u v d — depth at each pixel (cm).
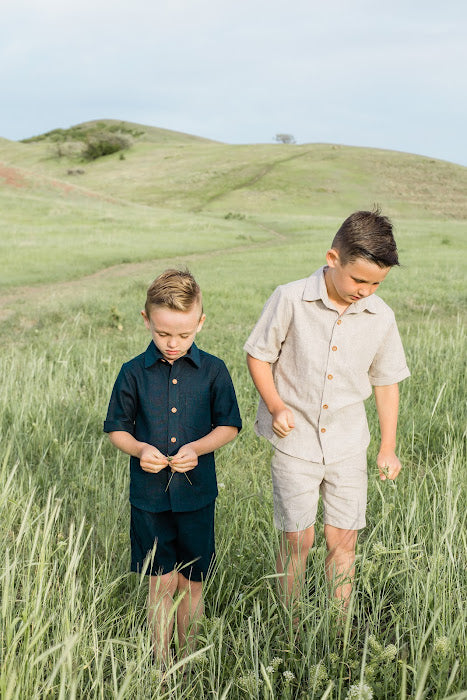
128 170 8600
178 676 183
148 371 206
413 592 205
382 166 7931
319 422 225
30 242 2477
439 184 7231
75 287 1523
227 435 210
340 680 167
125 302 1103
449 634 181
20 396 469
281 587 215
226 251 2616
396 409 238
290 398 229
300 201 6406
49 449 368
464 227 3788
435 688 177
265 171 7638
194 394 207
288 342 229
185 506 206
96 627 194
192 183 7319
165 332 190
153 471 191
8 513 250
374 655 181
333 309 220
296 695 179
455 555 225
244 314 1001
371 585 227
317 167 7744
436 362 546
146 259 2222
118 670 182
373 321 224
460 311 1041
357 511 228
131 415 209
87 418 422
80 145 10550
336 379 223
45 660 162
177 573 217
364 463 233
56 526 261
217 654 190
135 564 212
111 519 267
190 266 1909
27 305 1191
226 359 628
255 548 246
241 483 316
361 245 190
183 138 13550
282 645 192
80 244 2477
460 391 479
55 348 723
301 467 227
